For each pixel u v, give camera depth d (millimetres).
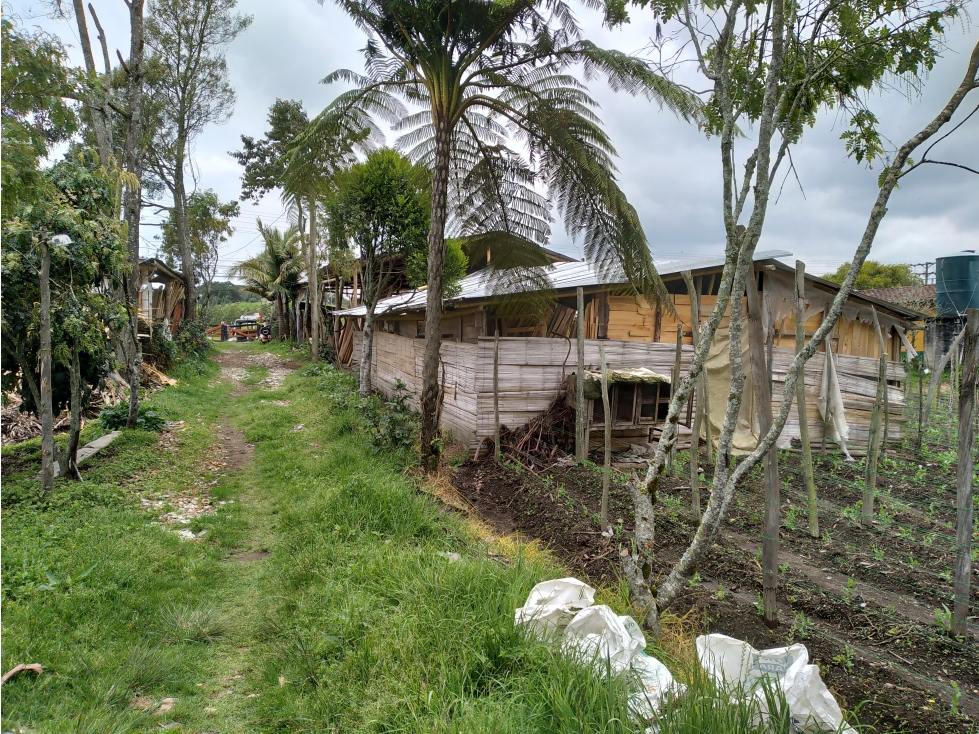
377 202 12422
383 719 2938
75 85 6875
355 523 5703
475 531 6016
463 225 8742
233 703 3357
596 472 7812
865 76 3471
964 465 4039
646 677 2963
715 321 3691
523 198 8297
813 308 10062
